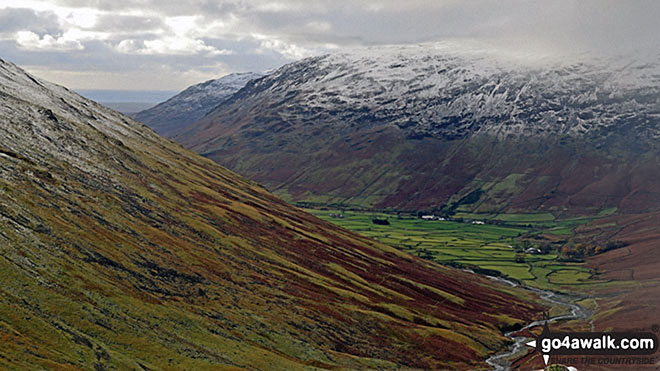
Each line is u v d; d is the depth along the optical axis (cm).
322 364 13550
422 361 16662
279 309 16025
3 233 11650
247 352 12150
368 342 16575
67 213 14825
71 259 12275
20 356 8081
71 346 9125
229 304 14725
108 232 14988
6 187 14050
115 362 9331
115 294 11850
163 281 14062
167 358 10381
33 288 10362
